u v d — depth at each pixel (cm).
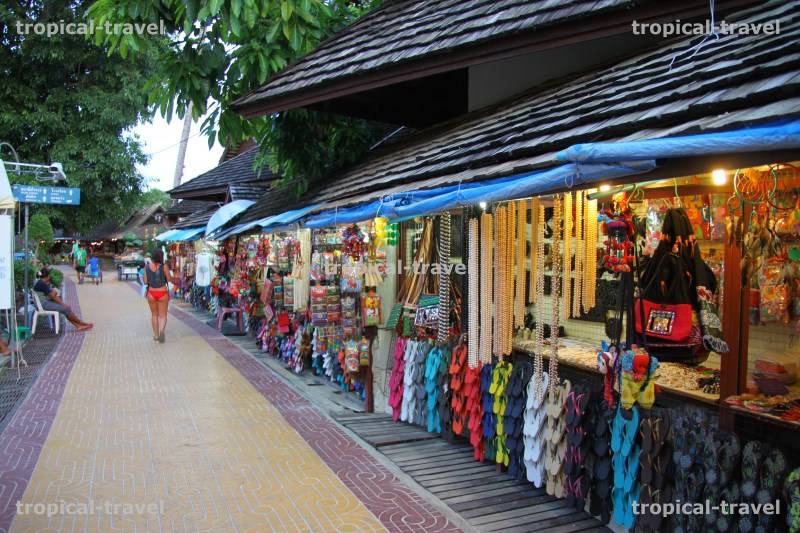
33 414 712
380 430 680
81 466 549
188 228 1942
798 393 375
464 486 524
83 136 2123
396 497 496
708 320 430
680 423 379
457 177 463
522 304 535
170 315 1844
